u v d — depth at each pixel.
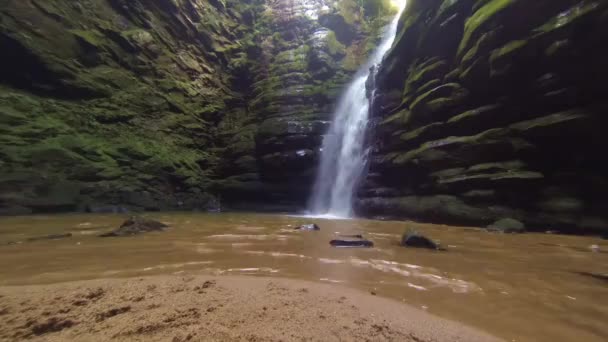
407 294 3.39
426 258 5.36
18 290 3.08
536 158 11.62
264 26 35.25
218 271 4.18
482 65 13.30
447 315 2.81
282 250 5.89
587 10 9.94
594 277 4.18
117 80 22.61
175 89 26.98
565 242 7.72
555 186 10.91
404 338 2.21
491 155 12.73
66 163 16.66
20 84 17.80
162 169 22.09
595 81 10.12
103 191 17.80
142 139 22.45
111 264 4.49
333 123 25.09
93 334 2.16
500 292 3.50
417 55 18.27
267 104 27.64
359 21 33.69
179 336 2.08
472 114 13.66
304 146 24.11
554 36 10.86
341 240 6.64
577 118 10.40
